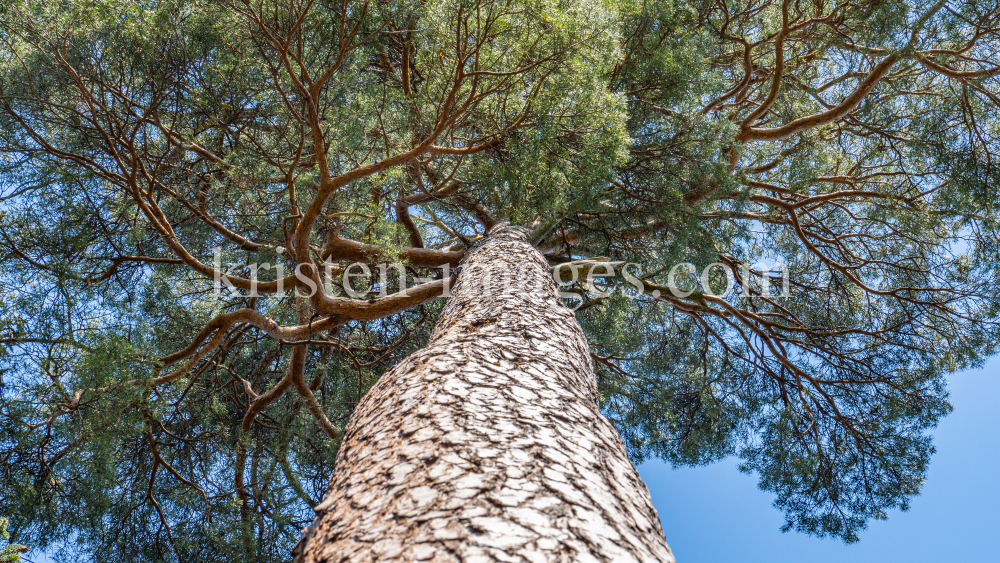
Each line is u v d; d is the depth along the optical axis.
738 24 7.35
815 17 6.82
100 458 4.43
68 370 4.32
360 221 5.56
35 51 4.46
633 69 6.19
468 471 1.48
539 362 2.35
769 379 8.99
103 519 5.69
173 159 5.34
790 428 8.70
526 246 4.89
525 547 1.21
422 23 4.80
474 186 6.29
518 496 1.38
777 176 7.81
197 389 7.23
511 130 5.05
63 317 4.42
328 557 1.37
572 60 4.73
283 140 5.36
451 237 9.78
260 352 8.35
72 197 5.08
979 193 6.37
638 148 6.20
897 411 7.85
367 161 5.59
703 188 6.18
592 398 2.46
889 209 7.24
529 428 1.73
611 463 1.80
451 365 2.15
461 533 1.24
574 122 5.05
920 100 7.46
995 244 7.38
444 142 5.61
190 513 6.54
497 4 4.63
